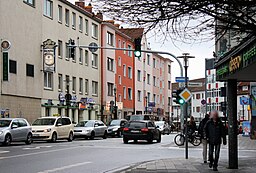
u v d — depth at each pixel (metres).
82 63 54.69
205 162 18.98
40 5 44.09
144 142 36.72
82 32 54.59
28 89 41.56
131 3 8.38
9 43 36.91
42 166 17.80
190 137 31.34
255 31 9.04
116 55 65.75
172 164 18.59
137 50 27.72
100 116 60.34
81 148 28.06
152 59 85.12
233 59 15.38
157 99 88.31
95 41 58.78
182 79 27.53
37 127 34.34
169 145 32.28
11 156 21.77
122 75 68.75
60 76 48.75
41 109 44.00
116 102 64.69
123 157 22.41
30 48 42.09
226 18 8.83
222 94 34.62
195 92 116.81
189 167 17.42
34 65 42.75
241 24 8.91
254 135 41.97
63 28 49.41
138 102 76.38
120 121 48.62
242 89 73.12
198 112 114.38
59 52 48.53
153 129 34.97
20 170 16.38
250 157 22.23
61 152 24.67
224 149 29.22
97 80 59.72
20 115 40.00
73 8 52.06
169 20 8.80
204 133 17.77
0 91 36.91
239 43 14.05
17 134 30.20
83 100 53.50
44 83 45.19
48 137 34.09
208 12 8.59
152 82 85.00
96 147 29.31
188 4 8.30
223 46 17.95
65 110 49.75
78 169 16.98
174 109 99.44
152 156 23.17
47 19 45.62
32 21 42.47
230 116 16.75
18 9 40.03
